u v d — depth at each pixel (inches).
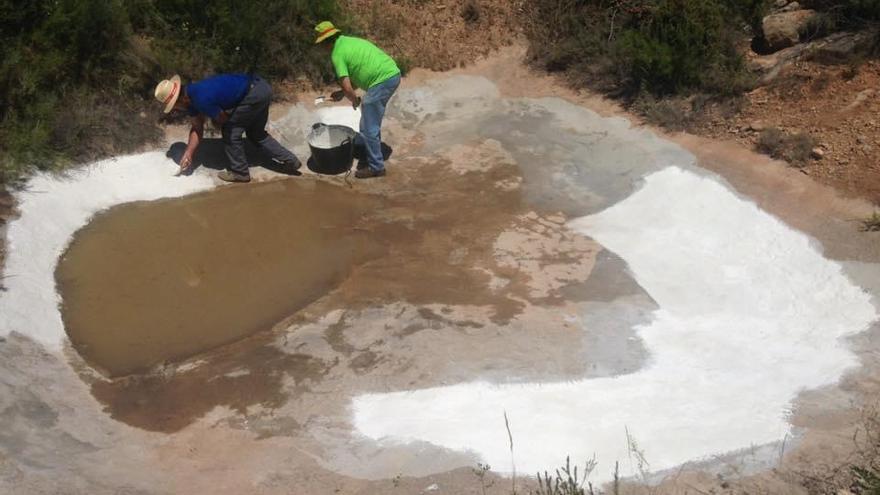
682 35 406.3
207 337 282.5
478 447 231.8
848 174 343.0
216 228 335.9
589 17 450.9
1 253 303.1
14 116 350.9
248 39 406.6
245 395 256.7
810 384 253.1
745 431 234.7
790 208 334.0
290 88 414.9
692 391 255.0
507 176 367.9
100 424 245.3
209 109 333.7
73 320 288.4
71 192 343.6
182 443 238.5
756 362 266.1
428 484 218.5
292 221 340.2
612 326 284.2
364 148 384.8
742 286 302.2
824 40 403.5
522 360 268.5
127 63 384.2
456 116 411.5
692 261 315.6
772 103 389.1
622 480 218.4
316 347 275.7
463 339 277.3
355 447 234.7
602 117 405.1
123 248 323.3
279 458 231.5
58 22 365.1
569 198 352.8
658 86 411.5
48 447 232.1
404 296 298.7
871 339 270.1
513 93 427.8
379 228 336.5
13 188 330.6
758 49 421.4
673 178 357.4
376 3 459.8
